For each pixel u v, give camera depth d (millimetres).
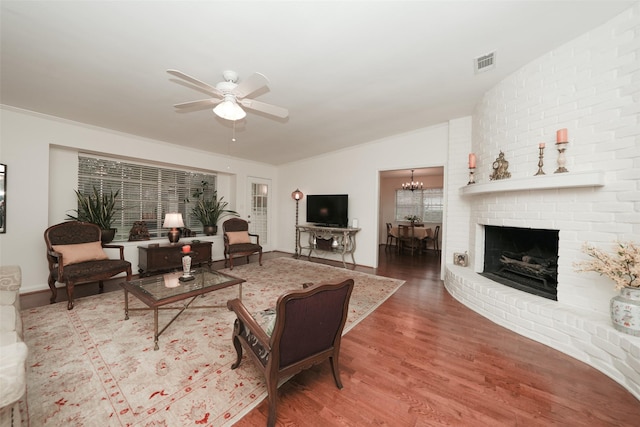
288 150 5363
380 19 1753
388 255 6336
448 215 3975
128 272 3256
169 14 1653
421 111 3531
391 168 4711
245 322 1543
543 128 2332
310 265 5062
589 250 1910
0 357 919
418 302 3113
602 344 1774
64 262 2984
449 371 1784
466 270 3463
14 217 3113
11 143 3076
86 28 1766
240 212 5969
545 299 2334
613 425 1342
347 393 1567
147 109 3135
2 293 1956
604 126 1933
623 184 1840
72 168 3793
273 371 1307
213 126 3775
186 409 1412
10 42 1892
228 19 1712
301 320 1341
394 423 1344
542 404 1481
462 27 1872
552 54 2234
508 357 1956
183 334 2246
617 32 1841
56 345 2023
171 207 5047
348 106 3240
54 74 2348
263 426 1322
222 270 4590
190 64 2229
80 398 1469
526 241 2979
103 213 3738
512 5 1672
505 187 2490
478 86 2873
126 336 2184
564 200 2188
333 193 5617
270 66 2299
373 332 2350
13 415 957
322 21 1755
